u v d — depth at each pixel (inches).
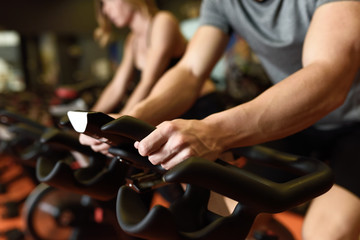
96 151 30.7
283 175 39.9
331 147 45.2
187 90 37.4
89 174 28.8
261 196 18.8
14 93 193.2
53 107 117.7
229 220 20.3
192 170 17.3
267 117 24.3
